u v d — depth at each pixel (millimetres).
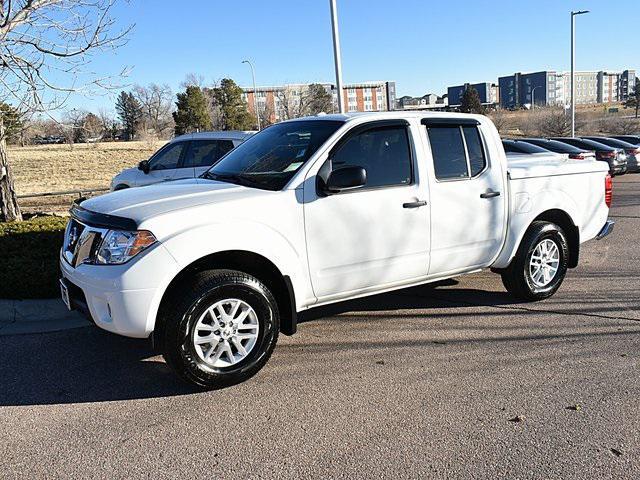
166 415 3789
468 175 5301
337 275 4602
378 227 4727
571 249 6285
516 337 5031
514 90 147125
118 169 34094
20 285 5773
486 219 5406
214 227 4000
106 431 3600
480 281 6984
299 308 4516
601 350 4680
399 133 4922
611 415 3625
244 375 4176
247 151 5203
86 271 4004
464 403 3832
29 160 40969
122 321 3854
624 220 11430
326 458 3230
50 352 4891
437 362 4527
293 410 3807
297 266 4367
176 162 10883
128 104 79812
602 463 3115
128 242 3850
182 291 3951
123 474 3133
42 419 3770
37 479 3104
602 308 5793
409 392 4016
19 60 7664
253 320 4215
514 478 3006
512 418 3617
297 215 4348
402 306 6027
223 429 3588
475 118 5477
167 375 4422
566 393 3938
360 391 4055
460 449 3283
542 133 48906
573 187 6145
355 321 5578
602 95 154625
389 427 3549
